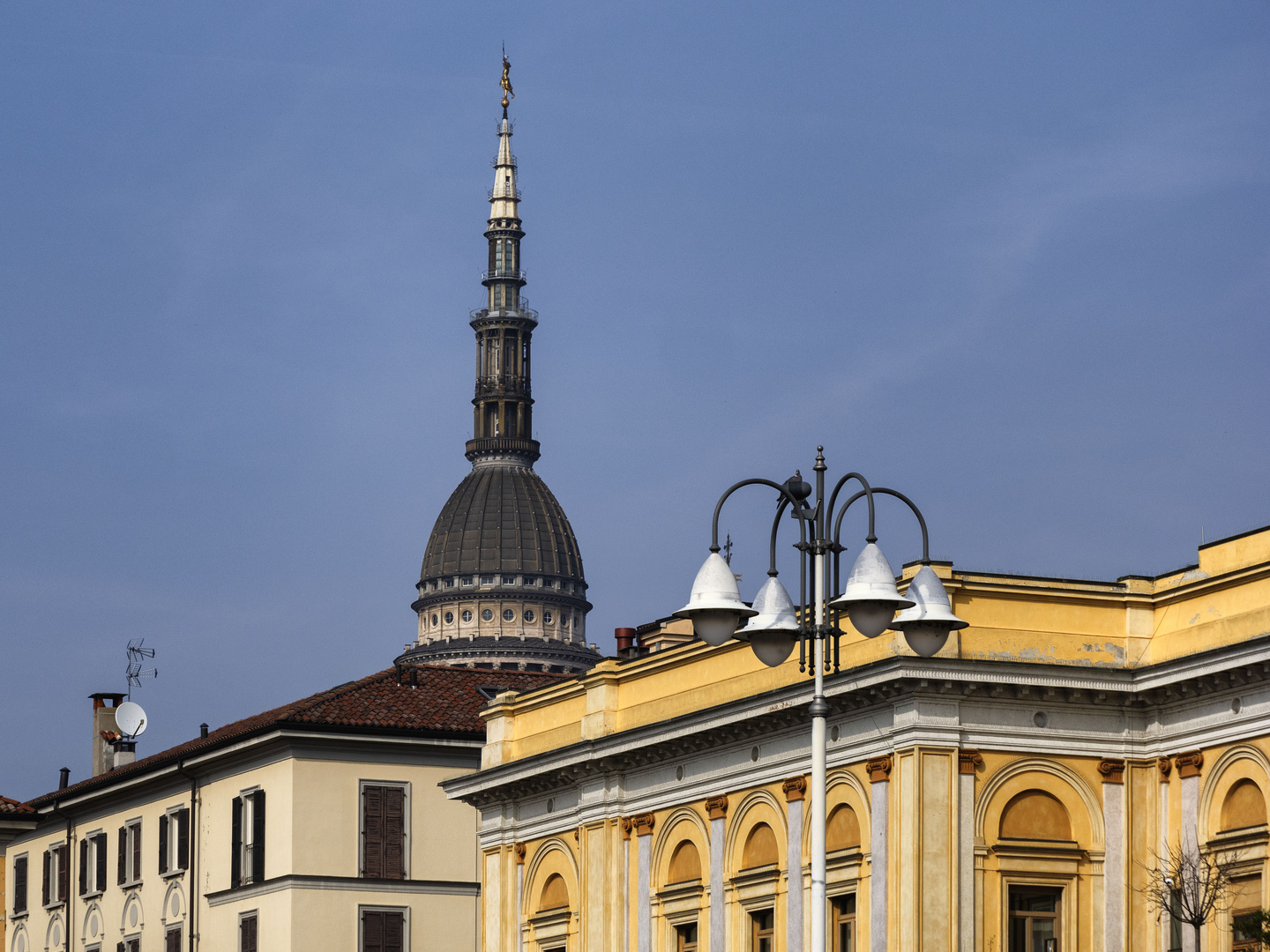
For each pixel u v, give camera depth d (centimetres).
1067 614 6675
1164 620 6725
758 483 4250
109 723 12988
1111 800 6625
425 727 9681
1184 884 6238
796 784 6956
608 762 7794
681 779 7544
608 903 7762
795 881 6919
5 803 12156
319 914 9400
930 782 6438
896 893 6438
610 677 7912
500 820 8519
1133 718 6681
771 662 4222
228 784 10006
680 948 7500
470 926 9694
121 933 10738
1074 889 6538
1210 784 6444
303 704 10050
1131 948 6556
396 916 9550
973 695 6512
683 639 8962
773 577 4259
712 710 7219
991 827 6494
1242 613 6425
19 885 11919
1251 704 6319
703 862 7388
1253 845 6256
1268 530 6469
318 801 9519
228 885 9856
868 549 4134
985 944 6419
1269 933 5472
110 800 11019
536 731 8462
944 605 4144
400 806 9662
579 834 8006
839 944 6744
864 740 6669
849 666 6712
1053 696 6575
